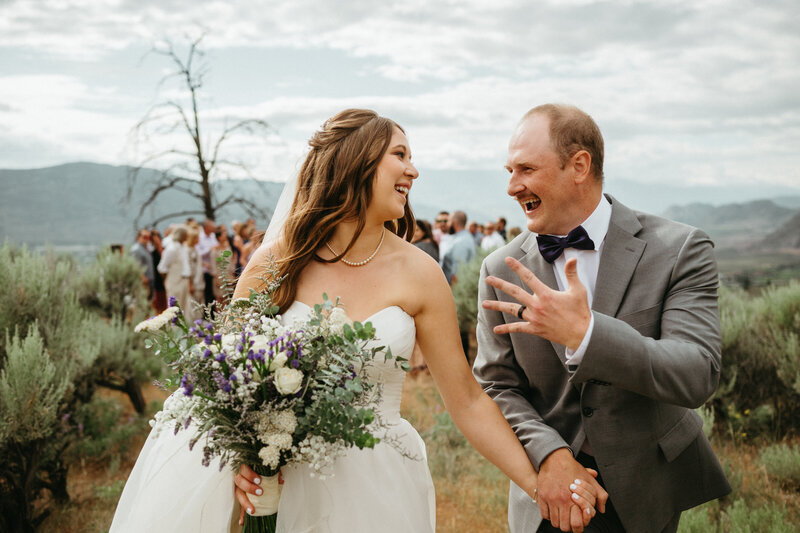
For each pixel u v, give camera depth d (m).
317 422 1.62
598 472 1.99
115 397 7.12
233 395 1.60
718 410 5.20
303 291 2.08
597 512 2.02
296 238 2.10
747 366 5.10
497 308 1.75
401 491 2.01
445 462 4.82
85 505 4.42
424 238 8.03
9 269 4.50
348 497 1.91
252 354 1.60
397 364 1.80
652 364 1.65
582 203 1.96
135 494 2.10
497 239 10.44
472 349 8.19
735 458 4.52
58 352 4.54
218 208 9.86
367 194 2.04
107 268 7.58
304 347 1.71
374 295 2.05
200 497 1.94
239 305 1.83
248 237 11.80
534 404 2.16
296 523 1.88
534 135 1.90
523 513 2.07
